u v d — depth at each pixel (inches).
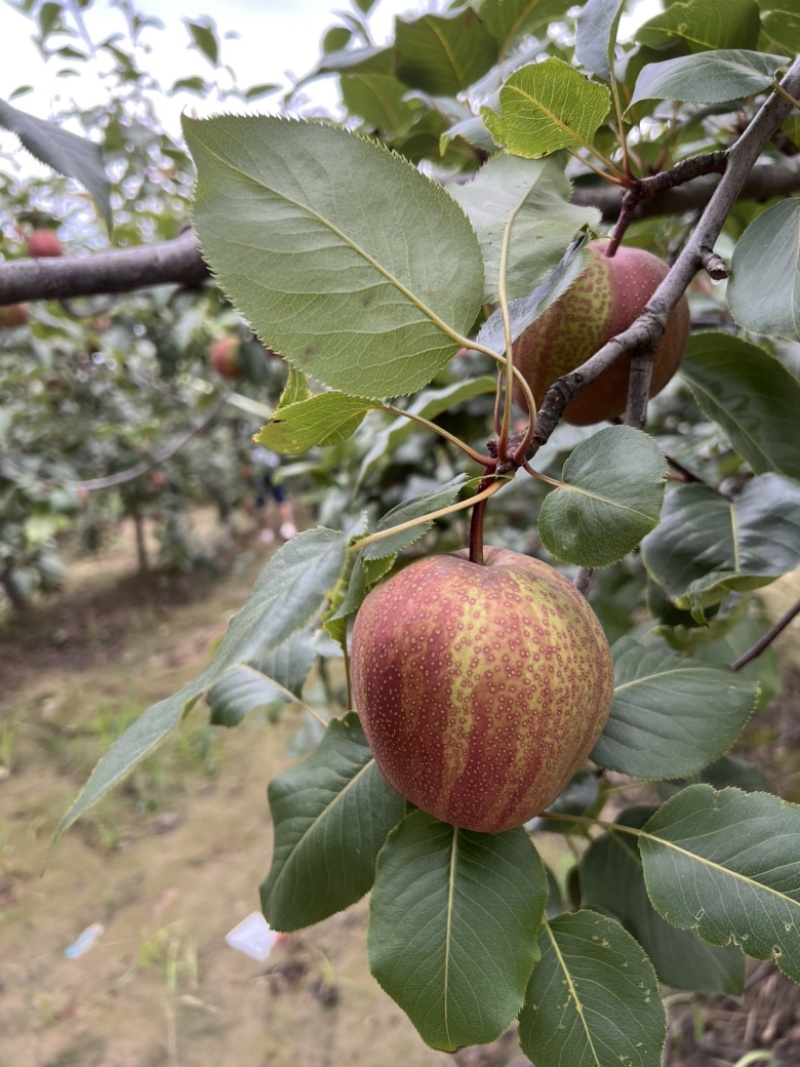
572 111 9.3
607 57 10.5
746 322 9.2
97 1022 30.4
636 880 11.8
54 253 32.2
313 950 32.9
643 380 9.2
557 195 9.9
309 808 11.3
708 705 10.7
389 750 8.3
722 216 9.9
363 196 7.2
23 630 72.7
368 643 8.2
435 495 8.3
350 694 11.7
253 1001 30.8
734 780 13.4
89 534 87.3
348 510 33.1
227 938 34.0
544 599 8.0
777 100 9.7
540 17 14.3
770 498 12.3
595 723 8.3
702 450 21.7
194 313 41.1
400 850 9.4
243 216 7.0
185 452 85.2
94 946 34.1
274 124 7.0
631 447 8.0
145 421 73.4
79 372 66.3
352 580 8.6
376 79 17.1
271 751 47.5
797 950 8.3
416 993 8.7
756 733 36.2
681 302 11.6
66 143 13.9
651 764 10.4
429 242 7.5
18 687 61.1
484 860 9.2
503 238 8.8
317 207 7.2
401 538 7.9
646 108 13.5
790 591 31.1
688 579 12.3
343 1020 29.5
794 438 12.9
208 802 43.6
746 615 18.1
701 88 9.4
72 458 74.7
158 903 36.4
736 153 9.9
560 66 8.7
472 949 8.7
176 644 69.3
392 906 9.1
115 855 40.0
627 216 11.1
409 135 17.9
